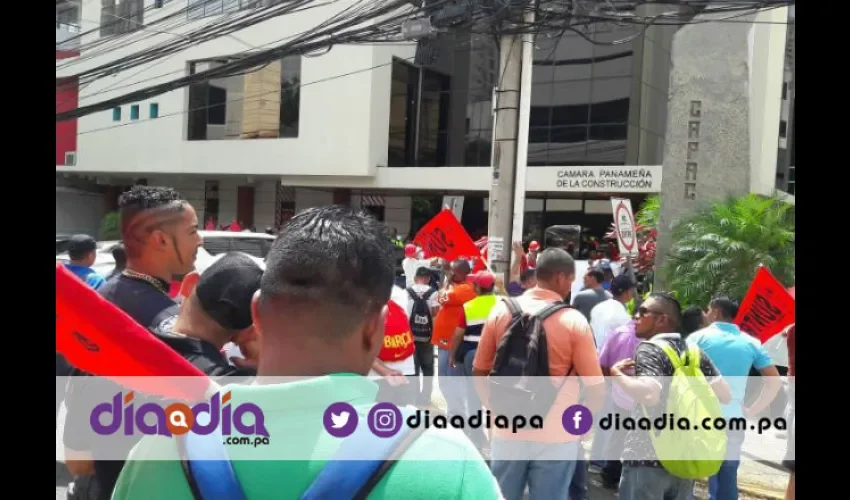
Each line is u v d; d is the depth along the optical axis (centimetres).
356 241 110
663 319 353
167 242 219
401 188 1820
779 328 444
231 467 102
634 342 441
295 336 108
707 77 816
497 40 743
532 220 1848
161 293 217
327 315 107
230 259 202
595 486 501
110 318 132
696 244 784
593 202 1789
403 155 1934
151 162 2033
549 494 329
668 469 315
